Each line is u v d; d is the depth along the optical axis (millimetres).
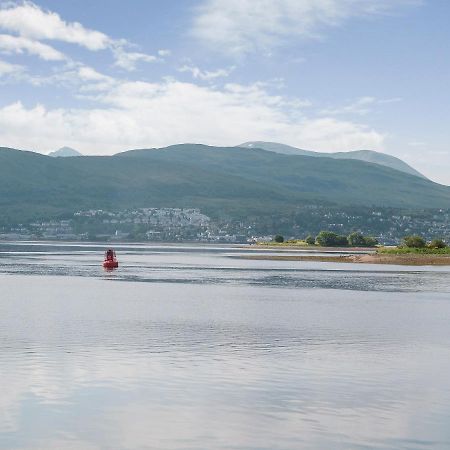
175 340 42406
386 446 22547
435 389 29875
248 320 53094
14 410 26125
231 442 22812
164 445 22484
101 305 63094
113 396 28234
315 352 38656
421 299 72500
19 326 48062
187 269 129000
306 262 162250
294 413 26047
